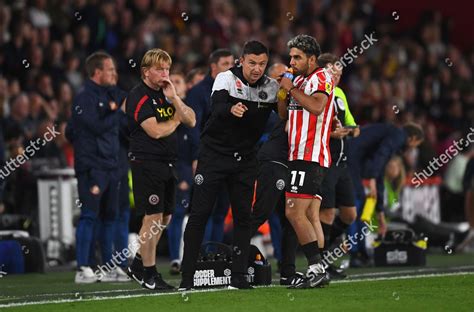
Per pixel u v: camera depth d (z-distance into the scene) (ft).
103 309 76.02
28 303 81.71
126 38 175.01
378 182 122.62
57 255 130.21
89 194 106.52
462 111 221.25
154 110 90.38
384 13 255.70
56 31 169.48
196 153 113.29
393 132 119.44
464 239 152.97
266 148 97.55
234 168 88.84
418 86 220.23
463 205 173.47
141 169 90.84
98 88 107.34
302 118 87.25
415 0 256.93
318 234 90.89
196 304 77.61
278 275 110.42
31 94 147.54
